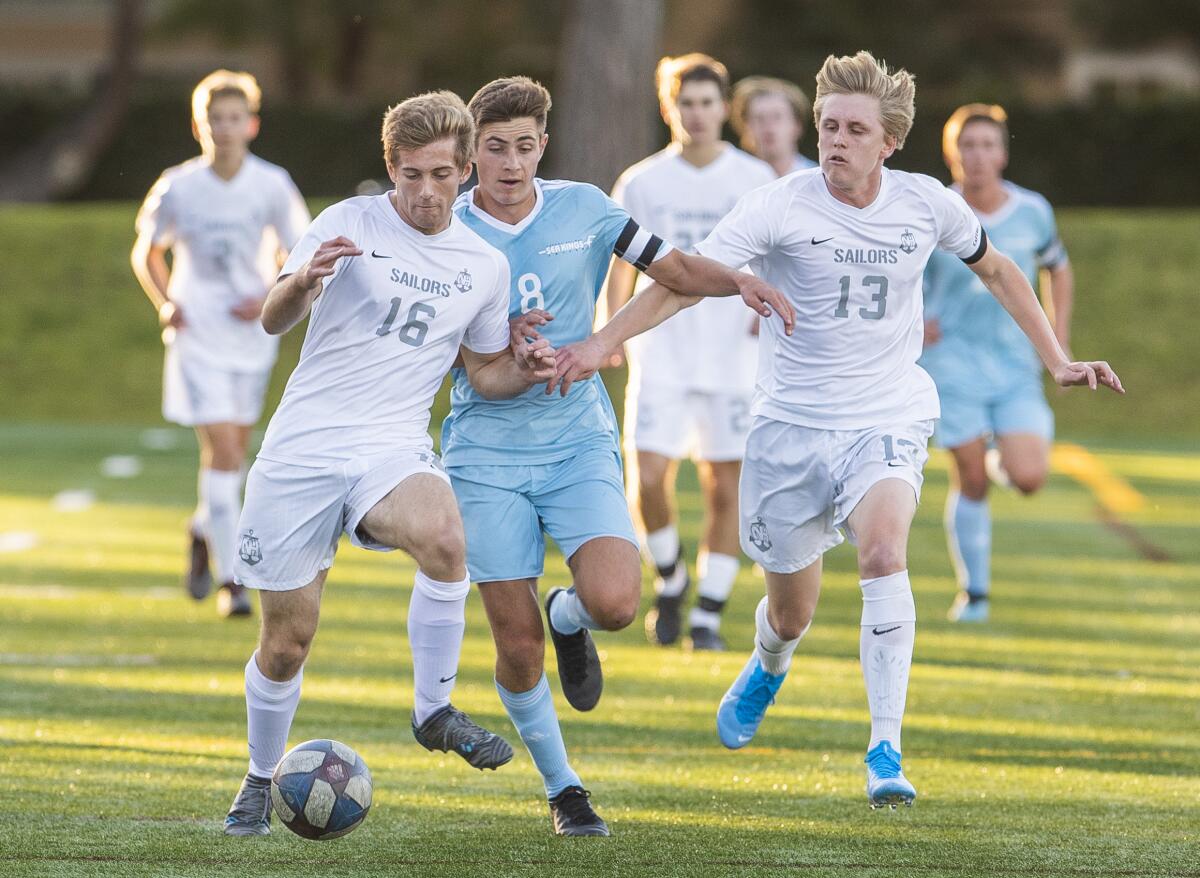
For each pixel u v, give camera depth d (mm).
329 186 114250
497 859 15992
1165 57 146750
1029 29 149500
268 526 16234
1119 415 77062
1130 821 17750
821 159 17938
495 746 16109
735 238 18141
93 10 179625
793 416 18609
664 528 29344
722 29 142000
